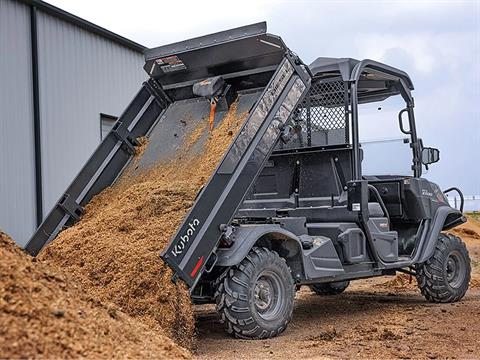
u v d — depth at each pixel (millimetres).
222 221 4691
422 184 6980
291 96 5414
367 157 7105
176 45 5781
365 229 5980
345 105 6141
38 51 10125
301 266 5270
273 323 4883
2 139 9328
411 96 7207
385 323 5637
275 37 5203
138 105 6117
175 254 4285
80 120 11016
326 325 5559
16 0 9695
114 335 3104
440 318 5879
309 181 6281
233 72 5734
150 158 5898
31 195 9750
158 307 4176
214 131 5645
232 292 4695
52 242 5160
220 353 4324
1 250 3242
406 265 6535
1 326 2545
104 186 5855
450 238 7195
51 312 2861
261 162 5094
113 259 4531
